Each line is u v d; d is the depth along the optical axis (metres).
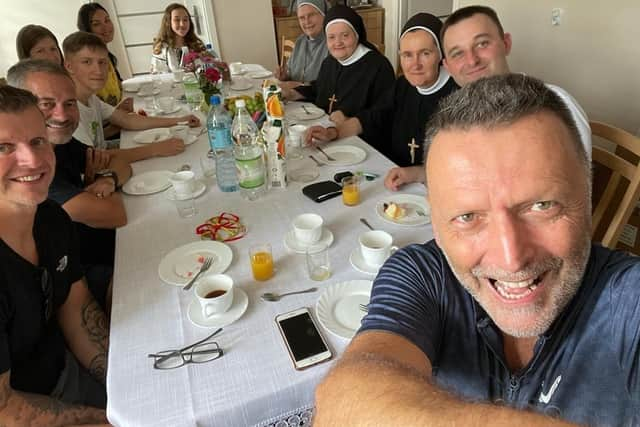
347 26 2.60
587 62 2.81
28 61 1.71
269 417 0.87
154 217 1.53
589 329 0.68
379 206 1.47
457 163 0.58
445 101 0.65
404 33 2.03
